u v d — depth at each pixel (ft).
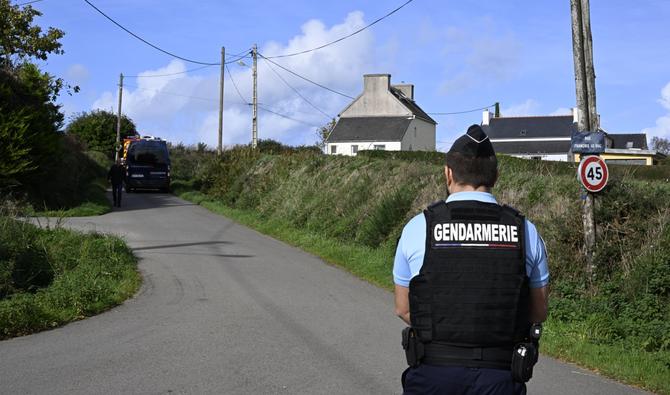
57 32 117.29
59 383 21.18
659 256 35.29
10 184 76.13
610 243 37.42
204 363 23.70
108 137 233.55
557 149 240.12
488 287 10.07
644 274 34.71
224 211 91.25
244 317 31.53
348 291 39.55
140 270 44.45
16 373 22.24
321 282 42.39
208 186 119.44
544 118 252.21
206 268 46.11
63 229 49.24
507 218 10.50
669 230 36.47
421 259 10.36
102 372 22.44
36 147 81.00
